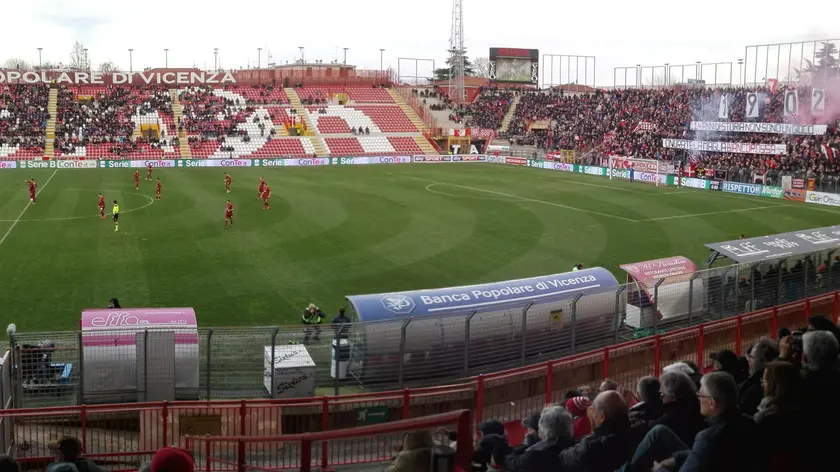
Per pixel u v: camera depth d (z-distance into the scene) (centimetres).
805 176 7175
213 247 4656
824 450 782
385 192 7294
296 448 1900
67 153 10144
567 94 14188
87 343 2089
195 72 12962
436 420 786
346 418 2036
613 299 2653
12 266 4122
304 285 3803
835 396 861
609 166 9188
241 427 1848
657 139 9988
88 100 11388
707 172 8144
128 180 8119
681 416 996
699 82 15775
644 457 841
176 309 2302
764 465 763
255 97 12481
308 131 11831
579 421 1214
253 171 9462
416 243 4841
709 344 2591
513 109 13200
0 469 923
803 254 3133
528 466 948
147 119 11275
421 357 2294
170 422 1941
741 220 5916
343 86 13462
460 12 13662
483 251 4634
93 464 1098
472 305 2461
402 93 13575
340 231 5203
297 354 2216
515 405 2198
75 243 4734
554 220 5791
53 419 2030
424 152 11838
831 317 2850
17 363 1994
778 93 9531
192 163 10156
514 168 10269
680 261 3061
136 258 4344
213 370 2223
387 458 1761
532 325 2480
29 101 11056
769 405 816
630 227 5531
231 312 3338
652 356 2472
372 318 2362
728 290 2902
